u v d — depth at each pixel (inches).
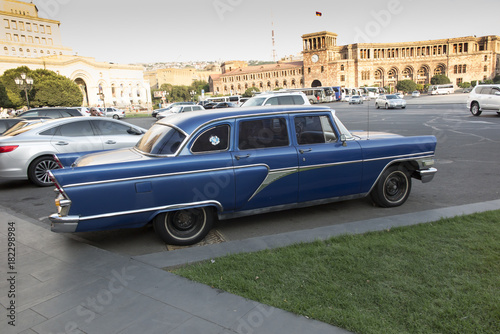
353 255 130.0
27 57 3034.0
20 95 2256.4
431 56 3865.7
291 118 173.8
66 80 2384.4
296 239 147.8
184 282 117.3
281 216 195.9
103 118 319.6
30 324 99.9
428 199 218.2
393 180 201.2
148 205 146.3
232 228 180.4
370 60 3868.1
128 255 150.5
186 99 5541.3
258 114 167.6
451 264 120.1
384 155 189.6
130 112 2847.0
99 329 96.2
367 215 192.1
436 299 100.7
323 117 181.6
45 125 297.9
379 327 90.0
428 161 200.7
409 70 4005.9
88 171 138.2
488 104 750.5
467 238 141.2
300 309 99.2
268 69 4790.8
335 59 3956.7
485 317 92.4
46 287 119.6
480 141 437.1
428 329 88.7
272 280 115.3
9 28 2898.6
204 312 100.7
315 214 197.3
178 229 157.9
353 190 187.6
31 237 167.3
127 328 95.8
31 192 280.1
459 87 3644.2
